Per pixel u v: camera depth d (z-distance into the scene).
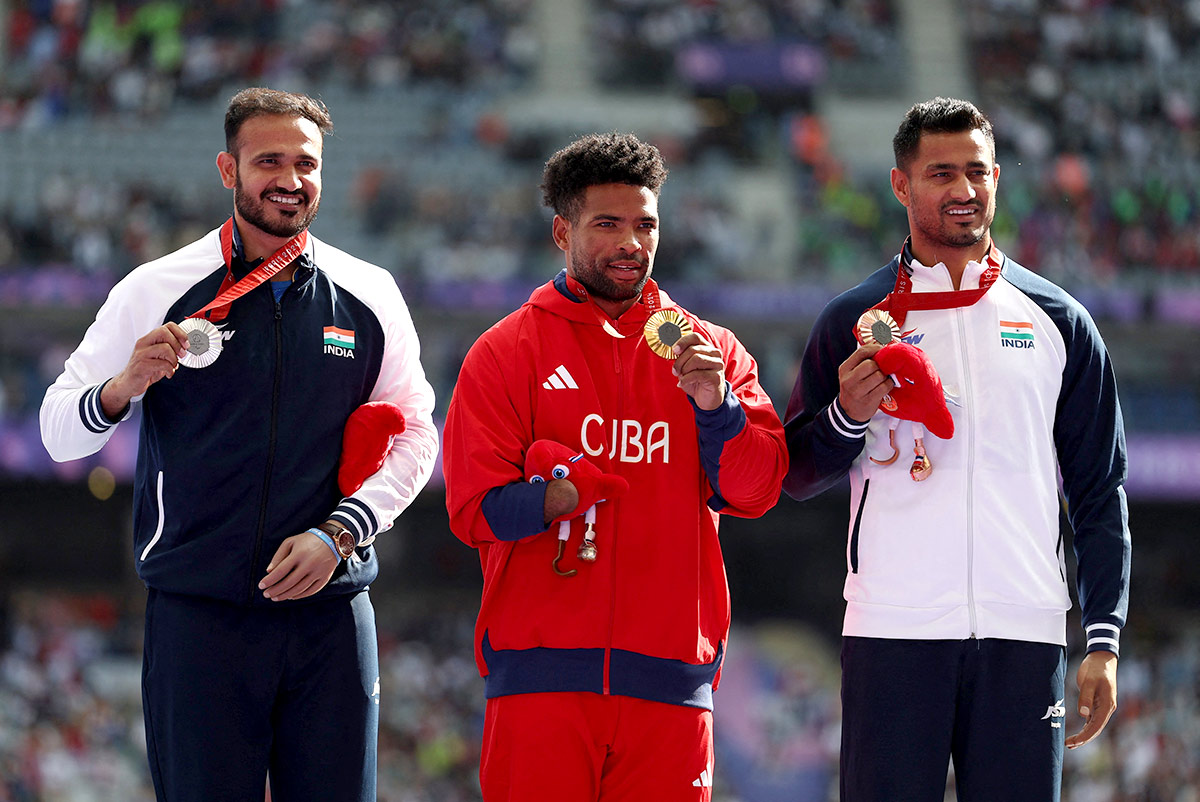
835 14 78.06
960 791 10.63
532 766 10.13
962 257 11.30
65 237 59.41
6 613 55.72
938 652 10.54
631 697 10.22
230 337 10.75
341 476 10.82
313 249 11.32
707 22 76.75
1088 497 11.19
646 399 10.82
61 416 10.62
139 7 72.25
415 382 11.54
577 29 76.62
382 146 69.56
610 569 10.38
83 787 49.22
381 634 57.91
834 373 11.55
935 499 10.76
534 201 64.88
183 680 10.38
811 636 58.62
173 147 67.50
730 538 59.47
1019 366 11.02
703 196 66.06
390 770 51.97
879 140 72.81
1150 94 74.31
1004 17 78.50
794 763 55.03
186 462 10.59
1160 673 56.78
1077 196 66.56
